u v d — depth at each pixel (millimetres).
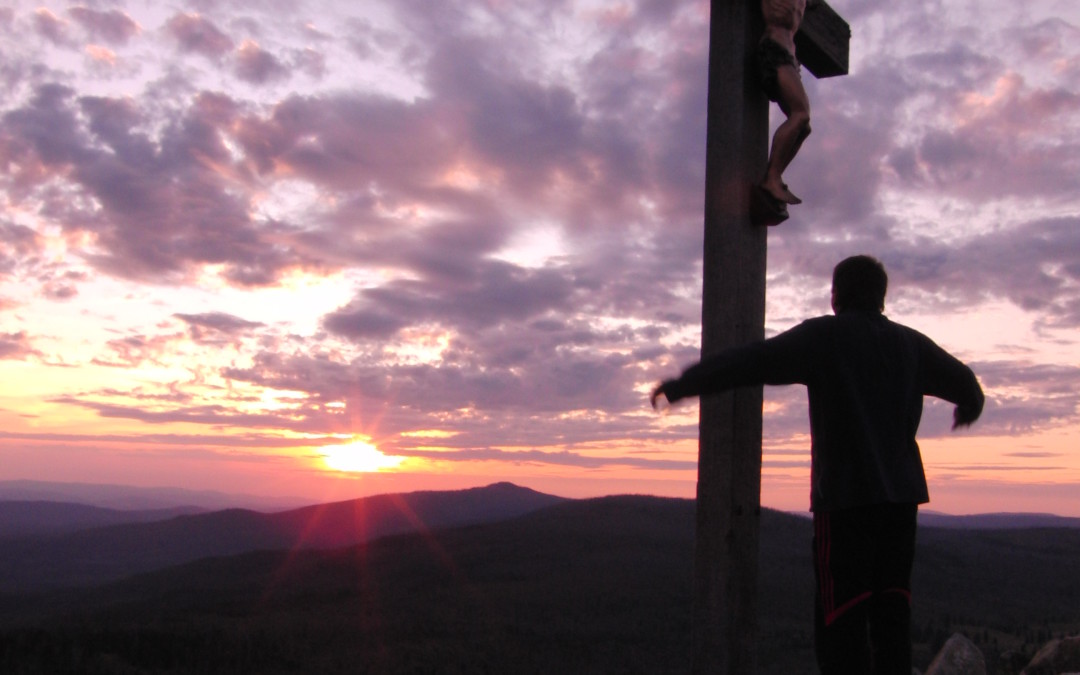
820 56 4602
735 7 3912
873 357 3043
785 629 25141
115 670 28297
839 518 2973
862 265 3293
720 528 3543
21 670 27000
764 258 3861
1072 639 7719
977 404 3303
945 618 25031
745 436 3596
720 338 3699
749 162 3844
